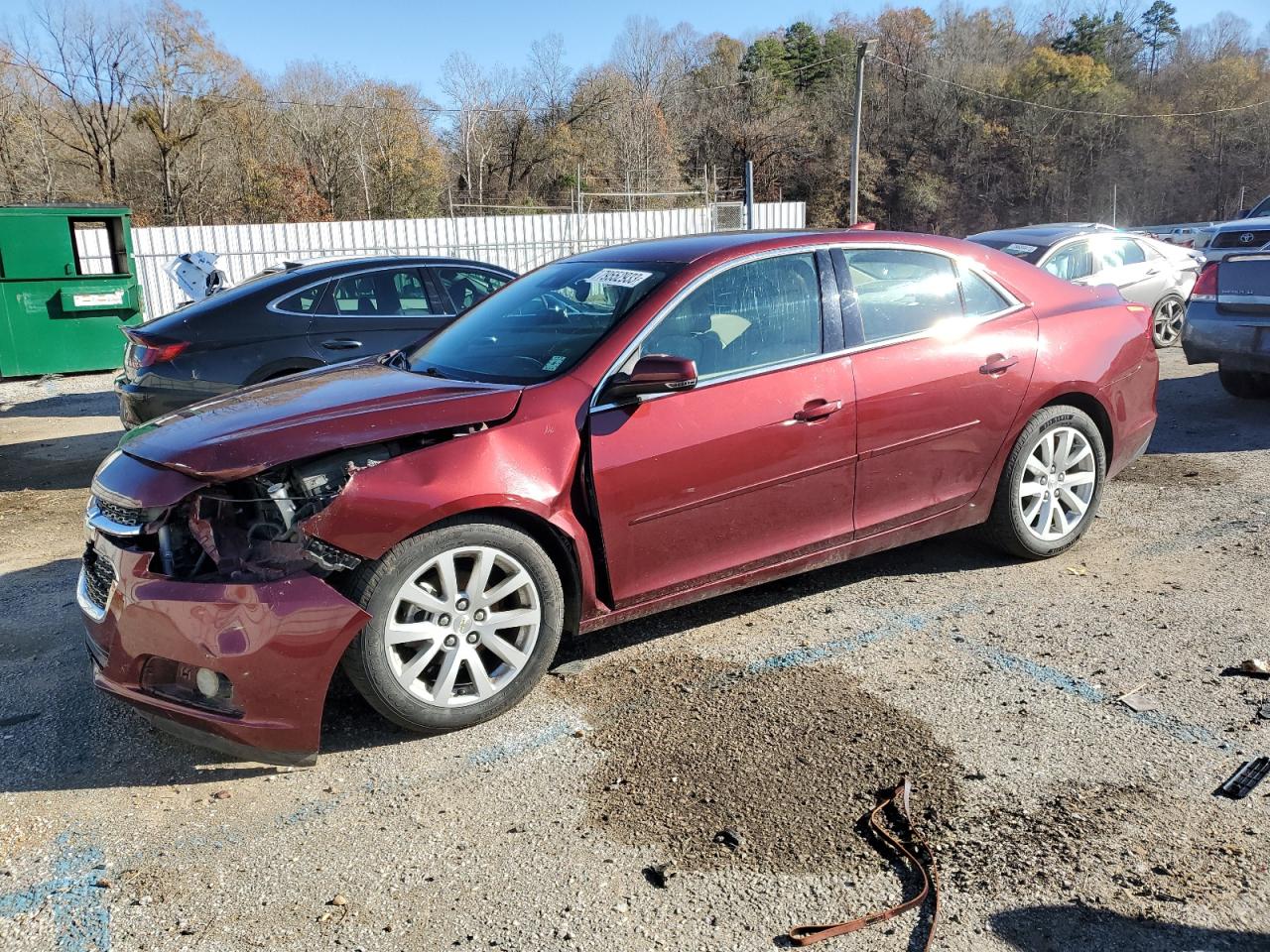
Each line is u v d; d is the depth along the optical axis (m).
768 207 32.72
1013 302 4.64
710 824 2.87
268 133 50.44
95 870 2.78
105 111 44.84
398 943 2.46
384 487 3.16
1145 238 11.42
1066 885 2.54
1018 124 76.31
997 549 4.96
